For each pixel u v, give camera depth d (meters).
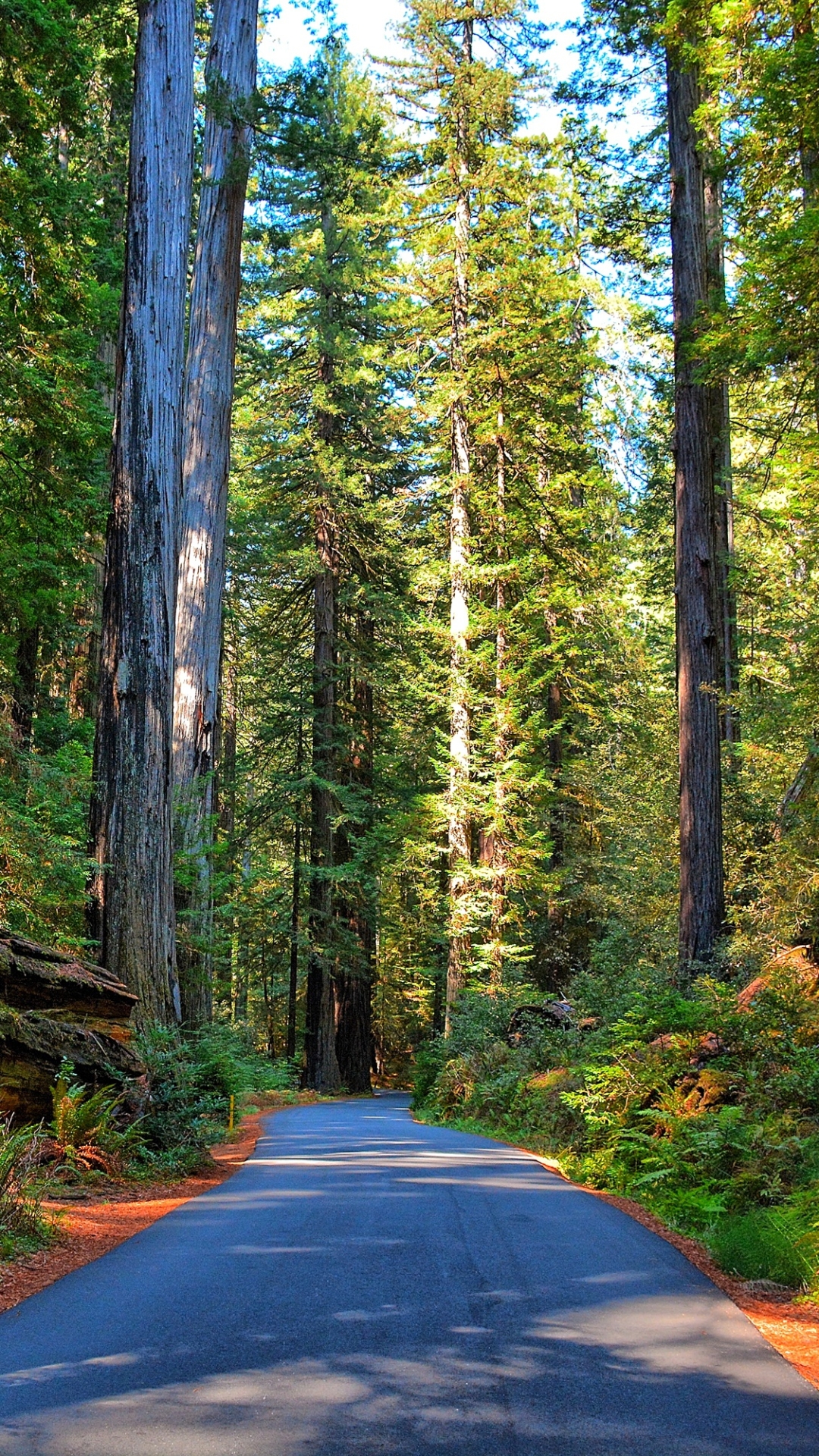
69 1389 3.82
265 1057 35.16
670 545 30.34
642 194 21.08
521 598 29.59
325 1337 4.45
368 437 36.88
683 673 16.97
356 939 35.22
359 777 38.34
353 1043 37.75
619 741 32.81
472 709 28.28
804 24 12.20
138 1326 4.59
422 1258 5.95
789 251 10.10
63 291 15.47
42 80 14.46
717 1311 5.17
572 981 24.08
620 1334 4.68
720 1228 7.45
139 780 11.73
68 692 24.97
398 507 33.41
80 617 23.33
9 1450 3.27
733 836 20.47
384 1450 3.32
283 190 33.03
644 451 28.95
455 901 26.72
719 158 13.87
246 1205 7.84
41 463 16.52
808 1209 7.24
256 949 43.62
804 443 12.05
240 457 38.28
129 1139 9.87
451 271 28.98
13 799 12.61
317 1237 6.50
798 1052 10.96
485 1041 22.72
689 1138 9.68
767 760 17.83
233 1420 3.54
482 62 28.19
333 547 36.25
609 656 32.50
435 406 28.83
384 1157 11.73
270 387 35.78
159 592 12.10
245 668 41.31
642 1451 3.39
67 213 15.09
